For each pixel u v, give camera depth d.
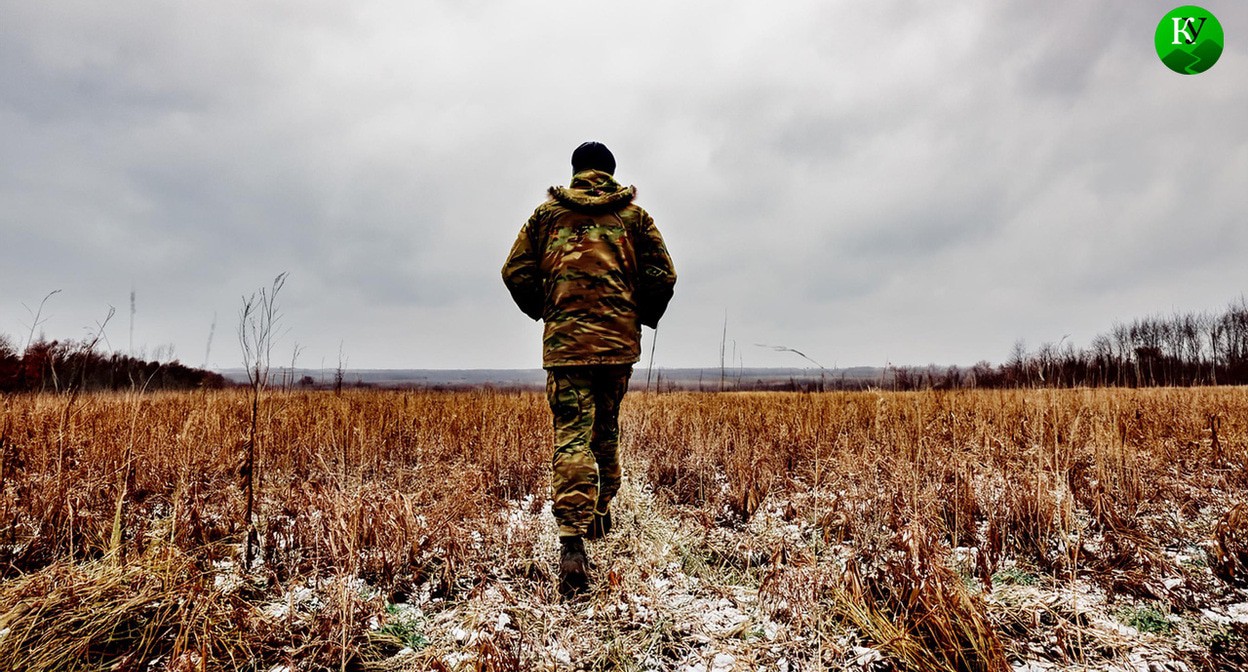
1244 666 1.55
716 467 4.03
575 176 2.67
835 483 3.37
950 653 1.57
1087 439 3.90
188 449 3.32
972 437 4.09
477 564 2.28
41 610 1.61
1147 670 1.53
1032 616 1.81
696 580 2.22
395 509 2.41
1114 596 1.98
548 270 2.52
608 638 1.78
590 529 2.55
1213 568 2.17
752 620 1.88
